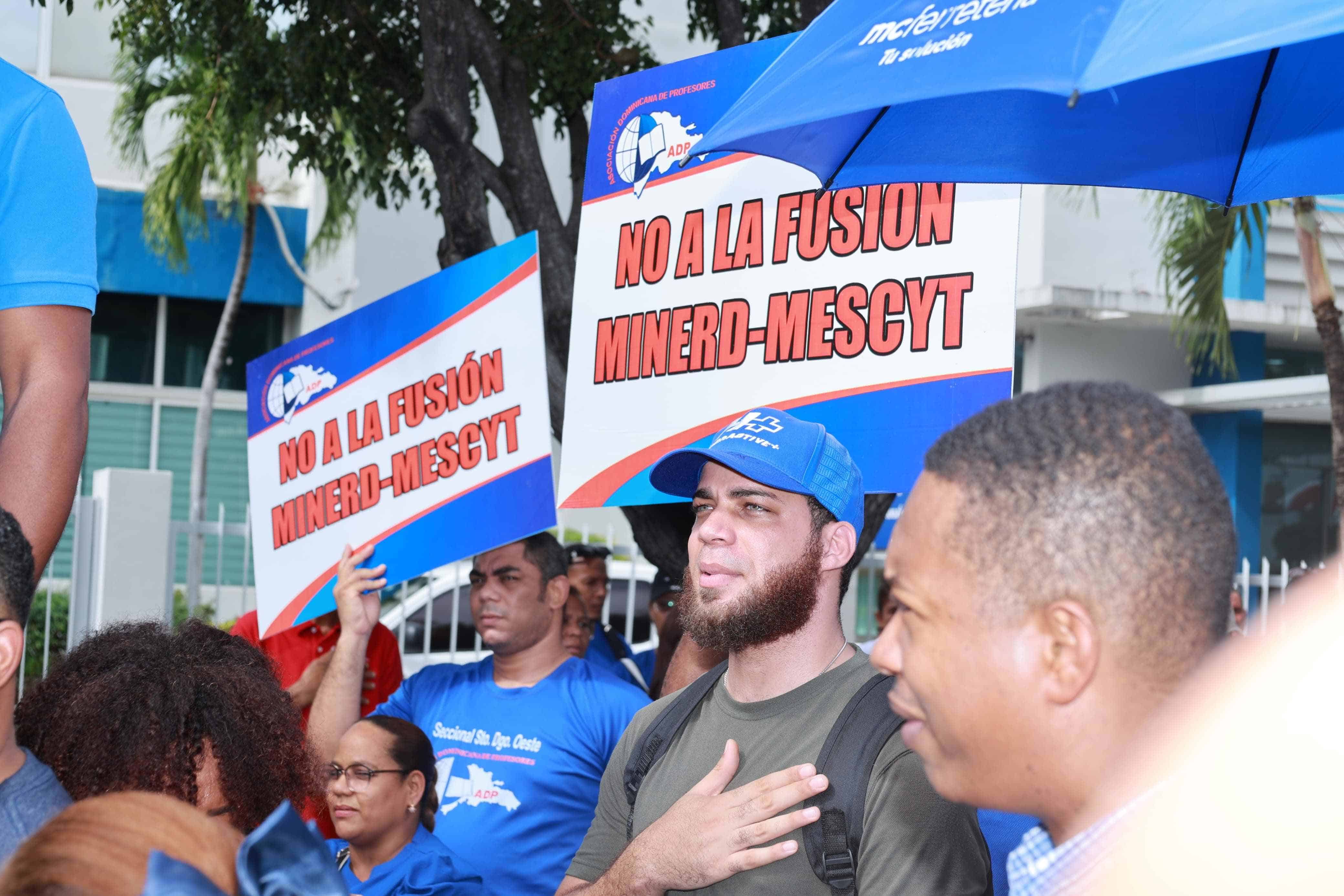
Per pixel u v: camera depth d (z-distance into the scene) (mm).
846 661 2246
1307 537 14461
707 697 2402
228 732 1676
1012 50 1672
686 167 3250
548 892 3496
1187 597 986
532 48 6016
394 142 6590
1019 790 1069
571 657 3811
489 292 3785
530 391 3664
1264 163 2543
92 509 7137
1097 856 1009
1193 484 1004
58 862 784
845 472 2287
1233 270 13688
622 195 3371
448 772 3697
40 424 1725
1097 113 2449
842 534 2266
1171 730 994
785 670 2232
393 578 3945
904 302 2871
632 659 5656
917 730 1148
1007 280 2744
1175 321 9148
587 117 6422
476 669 3914
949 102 2465
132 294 14727
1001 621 1026
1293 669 957
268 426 4352
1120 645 989
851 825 1999
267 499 4352
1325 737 904
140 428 14688
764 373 3062
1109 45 1591
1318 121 2428
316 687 4574
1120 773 1014
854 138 2543
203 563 7820
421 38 5398
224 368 15016
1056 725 1023
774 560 2215
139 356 14758
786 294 3045
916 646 1096
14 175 1798
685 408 3195
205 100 10953
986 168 2621
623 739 2506
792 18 6434
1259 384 12812
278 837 803
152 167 14367
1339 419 8000
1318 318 8156
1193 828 932
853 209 2957
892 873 1954
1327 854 861
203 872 803
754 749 2211
